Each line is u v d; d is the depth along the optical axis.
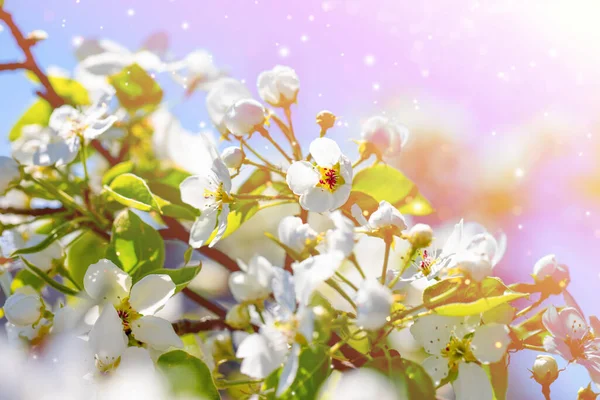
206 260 0.86
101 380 0.61
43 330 0.65
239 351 0.58
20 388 0.63
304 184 0.63
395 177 0.69
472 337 0.60
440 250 0.64
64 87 0.79
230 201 0.65
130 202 0.66
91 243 0.72
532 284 0.63
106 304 0.62
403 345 0.66
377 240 0.71
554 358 0.63
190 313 0.80
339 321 0.59
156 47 0.79
